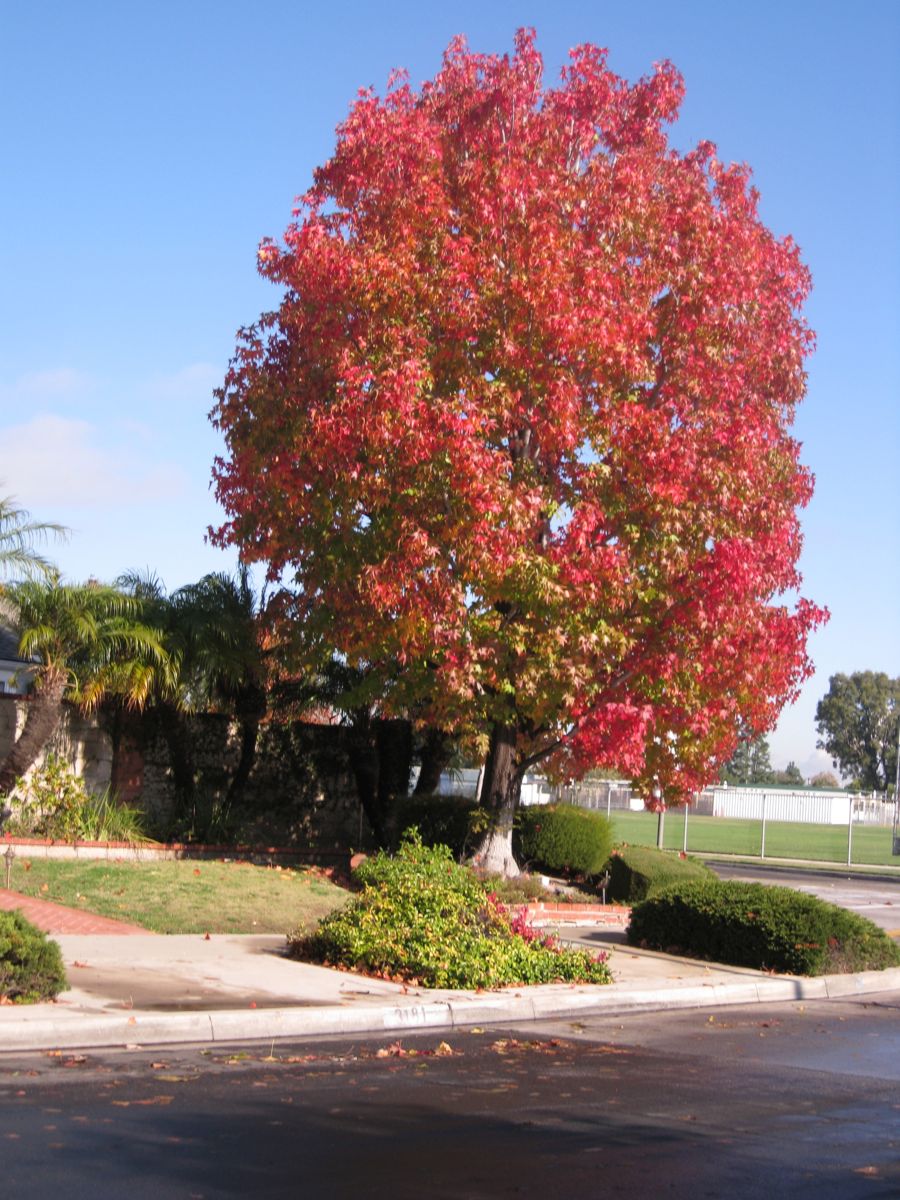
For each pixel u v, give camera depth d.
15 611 19.80
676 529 17.23
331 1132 7.25
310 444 17.44
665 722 18.27
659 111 19.69
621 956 15.52
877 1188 6.56
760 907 15.45
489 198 18.06
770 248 19.67
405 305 17.66
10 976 9.90
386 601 16.73
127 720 21.72
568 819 22.23
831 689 100.88
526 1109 8.06
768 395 19.69
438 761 24.62
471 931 13.04
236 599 22.14
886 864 42.84
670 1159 7.00
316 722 25.70
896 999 14.44
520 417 17.70
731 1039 11.19
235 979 11.73
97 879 16.77
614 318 17.56
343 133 18.91
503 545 16.47
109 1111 7.46
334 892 17.81
